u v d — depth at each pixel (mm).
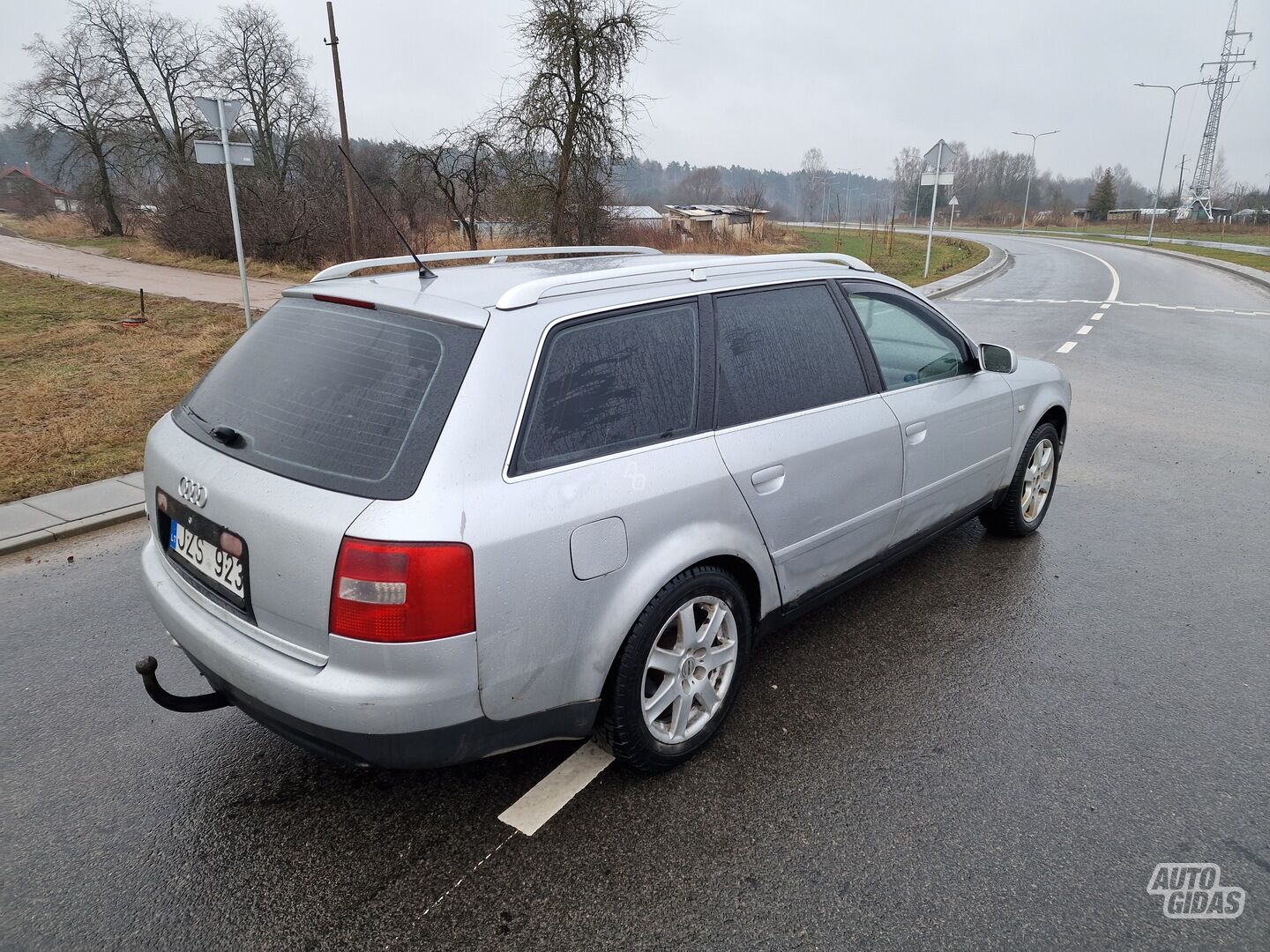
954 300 18453
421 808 2602
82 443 6641
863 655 3516
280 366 2482
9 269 27188
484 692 2154
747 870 2332
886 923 2148
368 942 2105
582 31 18297
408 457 2061
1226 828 2498
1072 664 3439
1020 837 2455
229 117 9023
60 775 2787
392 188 28328
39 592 4184
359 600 1981
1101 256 36031
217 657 2275
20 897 2256
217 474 2311
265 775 2783
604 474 2344
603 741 2635
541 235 21328
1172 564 4430
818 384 3129
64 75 44875
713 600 2721
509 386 2195
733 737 2953
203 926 2160
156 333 13305
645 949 2072
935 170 20922
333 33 18000
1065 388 4812
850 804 2602
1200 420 7477
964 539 4785
